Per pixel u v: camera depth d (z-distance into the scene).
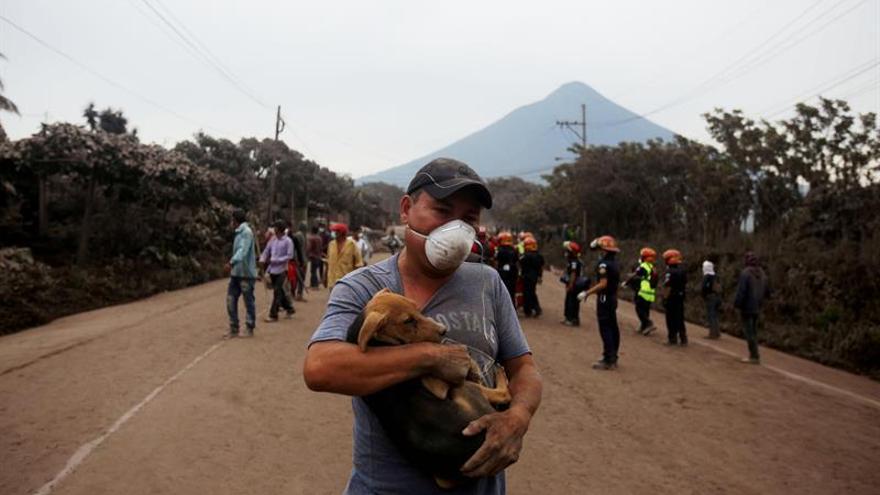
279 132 36.84
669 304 13.02
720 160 25.70
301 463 5.41
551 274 36.16
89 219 18.05
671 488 5.33
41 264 14.79
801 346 13.64
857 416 7.96
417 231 2.08
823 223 19.02
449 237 1.99
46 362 8.65
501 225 84.81
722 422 7.40
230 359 9.13
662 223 31.89
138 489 4.71
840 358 12.40
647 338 13.95
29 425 6.00
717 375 10.12
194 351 9.60
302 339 10.93
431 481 1.93
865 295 14.62
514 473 5.54
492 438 1.78
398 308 1.84
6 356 9.05
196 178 21.30
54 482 4.75
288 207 47.53
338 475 5.20
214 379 7.95
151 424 6.15
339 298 2.08
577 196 36.88
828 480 5.66
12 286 12.46
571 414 7.45
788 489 5.43
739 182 24.38
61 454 5.31
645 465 5.86
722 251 21.61
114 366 8.48
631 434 6.78
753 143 23.55
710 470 5.80
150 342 10.23
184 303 15.87
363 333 1.80
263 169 45.66
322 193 53.94
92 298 15.17
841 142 20.38
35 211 20.78
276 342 10.55
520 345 2.27
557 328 14.41
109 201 20.52
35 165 17.25
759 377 10.17
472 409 1.81
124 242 20.22
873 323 13.35
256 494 4.77
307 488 4.92
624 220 35.84
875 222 16.75
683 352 12.27
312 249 19.80
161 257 20.25
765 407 8.20
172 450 5.52
